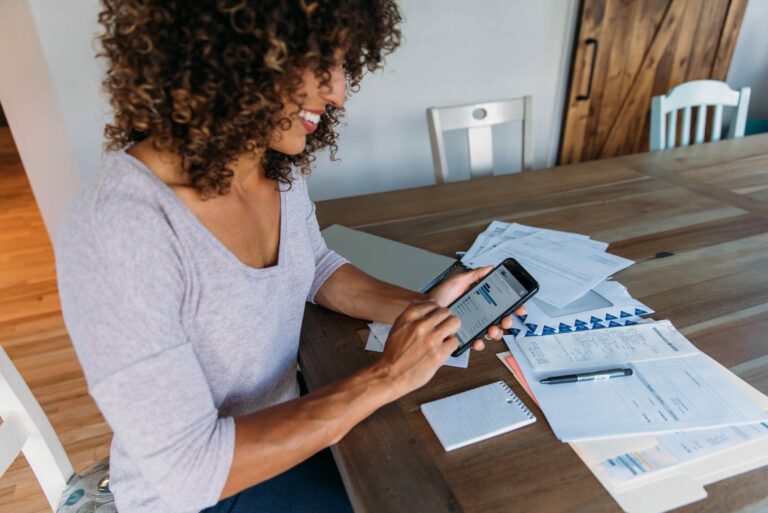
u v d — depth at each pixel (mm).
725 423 632
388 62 2160
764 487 560
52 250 2621
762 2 2863
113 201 500
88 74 1713
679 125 2869
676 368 727
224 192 569
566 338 795
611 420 641
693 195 1369
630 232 1165
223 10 456
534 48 2400
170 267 524
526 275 739
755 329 822
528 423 646
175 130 515
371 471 584
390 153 2361
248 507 773
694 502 544
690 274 986
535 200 1355
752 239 1126
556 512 537
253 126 530
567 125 2582
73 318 485
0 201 3182
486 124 1620
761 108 3254
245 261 642
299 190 799
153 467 512
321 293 881
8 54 1759
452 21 2180
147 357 490
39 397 1692
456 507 542
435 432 633
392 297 831
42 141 1898
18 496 1371
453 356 745
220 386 646
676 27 2539
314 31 497
